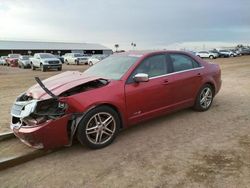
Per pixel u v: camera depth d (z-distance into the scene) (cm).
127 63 495
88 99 406
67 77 479
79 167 371
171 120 561
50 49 7538
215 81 634
